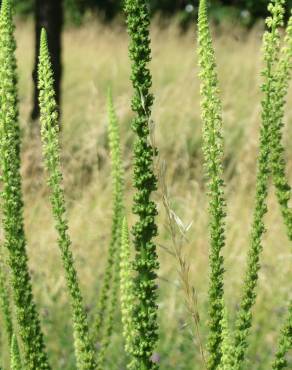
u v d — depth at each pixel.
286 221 2.87
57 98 12.70
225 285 8.11
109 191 9.55
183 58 18.23
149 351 2.68
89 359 2.94
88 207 9.30
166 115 12.20
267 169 2.88
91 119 11.55
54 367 6.79
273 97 2.83
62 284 7.64
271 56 2.81
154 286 2.66
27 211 8.69
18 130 2.86
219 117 2.80
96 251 8.34
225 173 10.77
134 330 2.68
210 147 2.82
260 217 2.93
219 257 2.92
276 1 2.78
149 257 2.65
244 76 14.92
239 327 2.98
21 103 11.80
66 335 6.88
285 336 2.88
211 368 2.97
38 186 9.15
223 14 20.98
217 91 2.77
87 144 10.21
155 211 2.63
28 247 8.08
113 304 4.57
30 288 2.85
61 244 2.89
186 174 10.49
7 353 6.21
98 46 20.48
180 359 6.83
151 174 2.61
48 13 12.65
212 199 2.89
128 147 10.64
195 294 2.96
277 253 8.87
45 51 2.71
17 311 2.84
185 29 24.56
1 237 3.40
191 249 8.53
